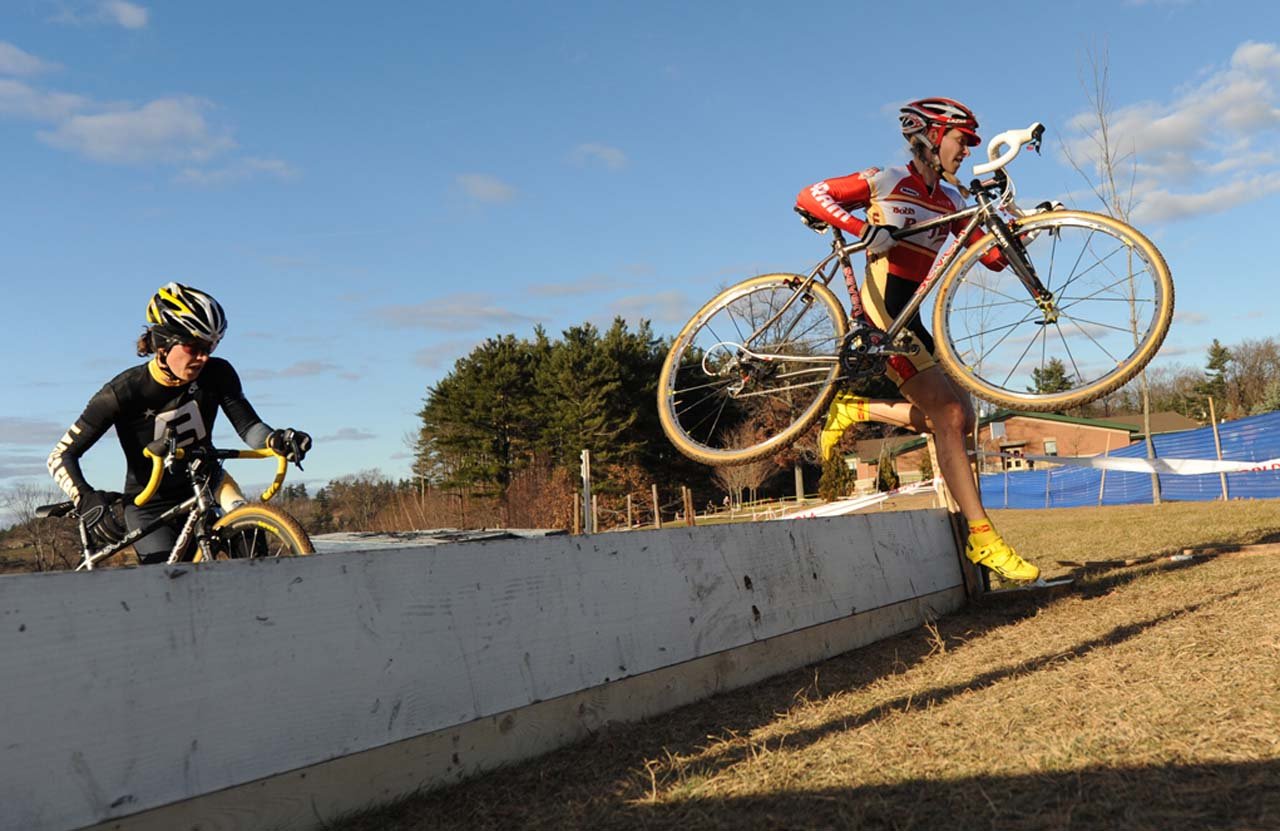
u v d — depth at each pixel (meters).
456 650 2.83
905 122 4.34
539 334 50.03
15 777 1.86
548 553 3.22
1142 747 2.28
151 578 2.17
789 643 4.23
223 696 2.25
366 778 2.51
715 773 2.56
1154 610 4.59
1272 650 3.20
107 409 3.55
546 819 2.32
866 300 4.54
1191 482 20.06
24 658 1.92
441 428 49.91
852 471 48.41
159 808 2.07
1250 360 69.12
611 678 3.31
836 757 2.56
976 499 5.68
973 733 2.65
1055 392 3.80
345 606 2.57
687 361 4.42
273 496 3.34
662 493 43.84
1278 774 1.96
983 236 4.04
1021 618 5.10
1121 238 3.63
